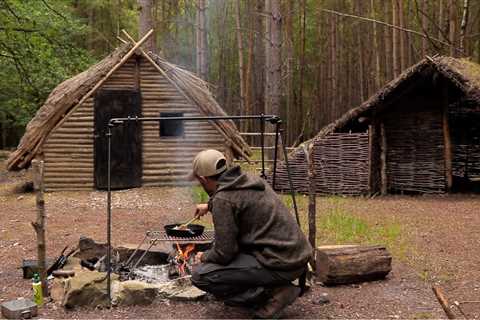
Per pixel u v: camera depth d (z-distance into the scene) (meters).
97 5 28.08
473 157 13.82
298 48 34.34
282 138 5.09
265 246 4.26
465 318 4.45
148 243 6.41
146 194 12.12
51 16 17.62
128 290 4.75
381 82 26.94
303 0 30.34
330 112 31.88
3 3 16.03
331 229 8.30
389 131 13.30
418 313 4.61
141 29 17.86
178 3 35.97
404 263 6.25
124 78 12.89
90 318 4.46
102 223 8.88
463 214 9.98
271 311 4.34
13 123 25.31
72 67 18.00
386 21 24.30
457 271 5.92
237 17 29.28
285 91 33.50
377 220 9.31
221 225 4.20
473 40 22.19
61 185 12.61
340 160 13.06
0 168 18.33
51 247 7.13
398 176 13.23
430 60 11.88
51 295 4.87
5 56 17.12
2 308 4.55
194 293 4.89
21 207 10.68
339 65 30.98
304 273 4.60
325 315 4.56
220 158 4.42
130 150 12.88
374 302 4.88
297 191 13.11
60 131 12.57
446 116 12.80
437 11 23.91
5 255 6.70
